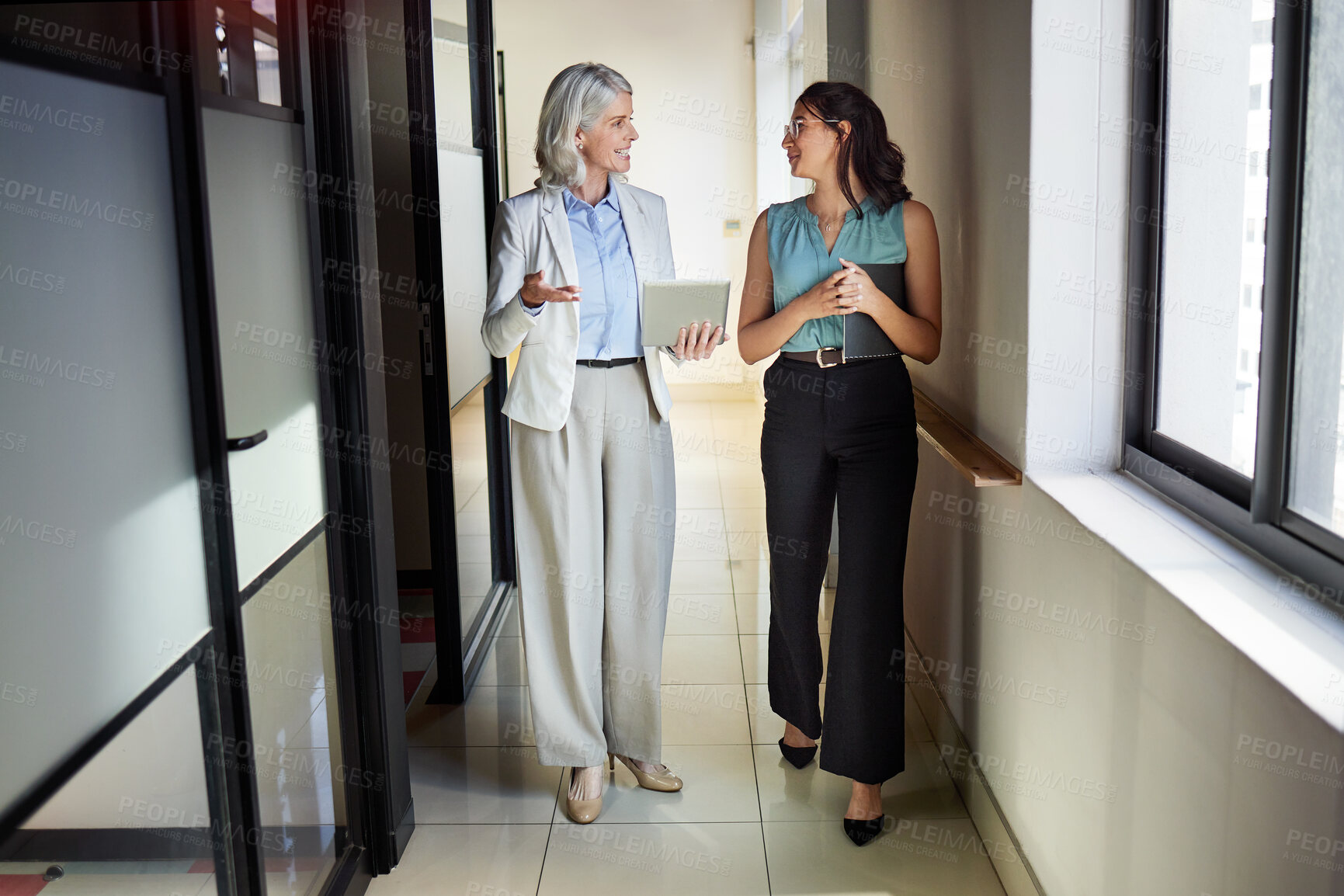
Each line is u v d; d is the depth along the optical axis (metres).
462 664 3.45
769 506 2.67
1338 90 1.42
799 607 2.75
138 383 1.54
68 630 1.45
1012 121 2.26
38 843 1.43
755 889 2.42
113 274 1.48
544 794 2.86
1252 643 1.36
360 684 2.44
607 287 2.57
